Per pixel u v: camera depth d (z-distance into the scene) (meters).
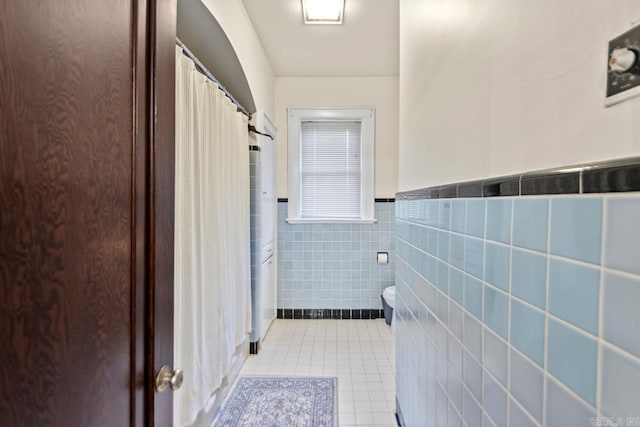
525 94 0.67
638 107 0.42
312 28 2.56
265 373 2.38
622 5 0.45
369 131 3.52
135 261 0.69
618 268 0.45
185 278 1.45
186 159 1.45
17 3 0.43
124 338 0.66
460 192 0.96
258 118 2.72
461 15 0.98
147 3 0.73
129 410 0.67
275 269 3.49
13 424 0.44
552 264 0.57
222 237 1.88
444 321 1.09
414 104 1.53
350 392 2.15
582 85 0.52
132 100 0.68
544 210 0.59
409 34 1.62
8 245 0.43
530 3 0.65
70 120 0.52
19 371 0.44
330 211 3.62
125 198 0.66
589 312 0.49
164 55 0.79
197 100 1.54
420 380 1.38
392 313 3.20
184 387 1.45
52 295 0.49
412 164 1.57
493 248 0.77
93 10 0.57
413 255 1.51
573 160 0.54
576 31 0.53
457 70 1.02
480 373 0.83
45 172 0.48
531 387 0.63
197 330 1.57
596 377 0.48
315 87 3.50
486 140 0.83
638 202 0.42
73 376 0.53
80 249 0.54
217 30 1.84
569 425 0.53
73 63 0.52
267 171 3.10
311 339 2.99
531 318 0.63
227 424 1.83
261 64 2.83
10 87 0.42
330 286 3.53
